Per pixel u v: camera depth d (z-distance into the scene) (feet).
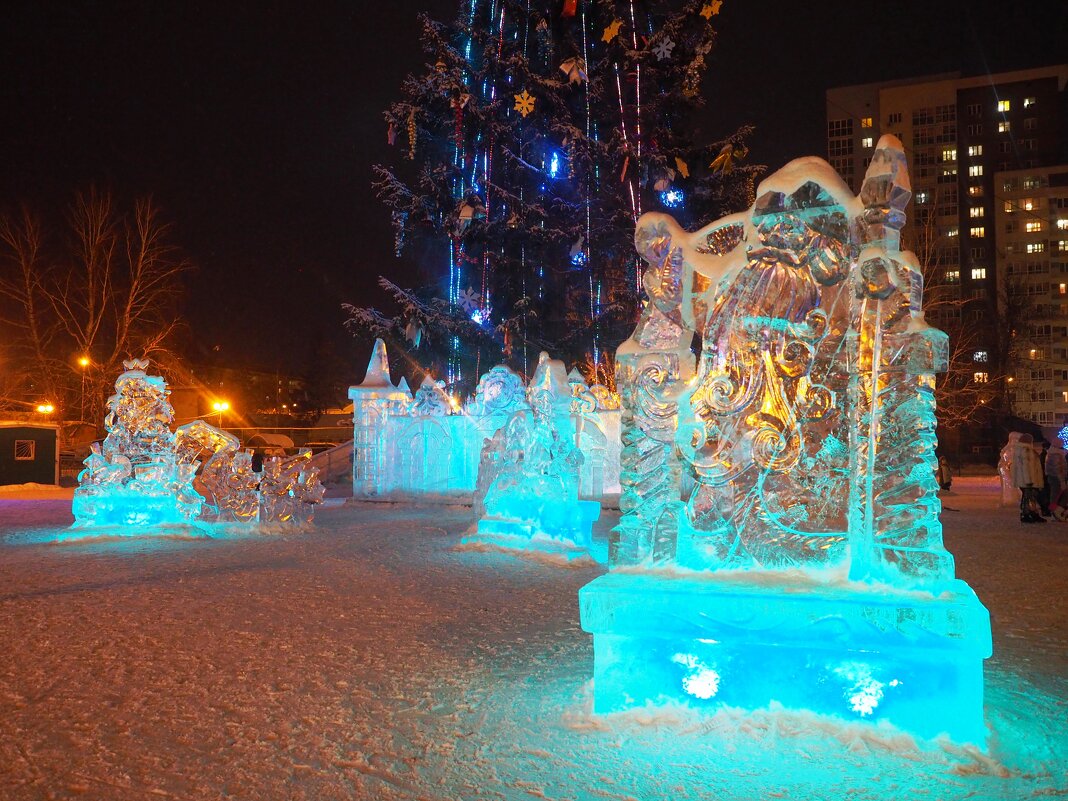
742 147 97.35
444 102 95.50
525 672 19.44
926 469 15.26
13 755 14.66
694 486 17.08
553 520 39.68
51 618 25.54
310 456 52.11
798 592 14.96
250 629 23.97
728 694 15.15
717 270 17.21
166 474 48.37
